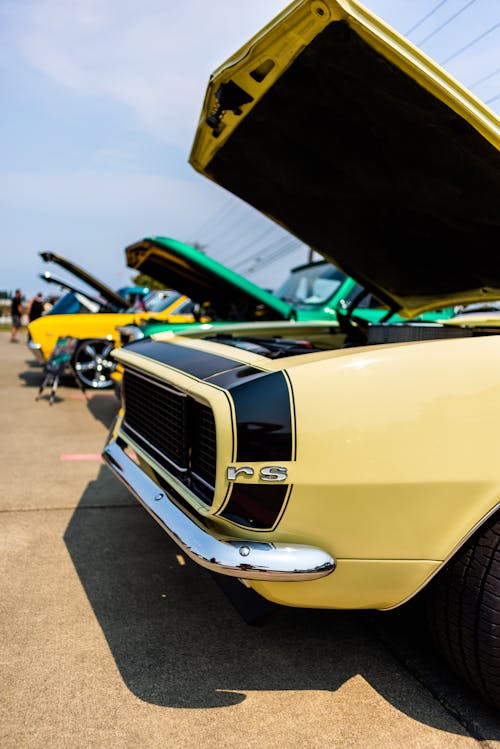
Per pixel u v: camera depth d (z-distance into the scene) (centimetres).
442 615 167
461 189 202
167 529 172
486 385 157
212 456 169
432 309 326
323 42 161
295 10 153
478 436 155
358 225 262
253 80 188
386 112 181
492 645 156
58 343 700
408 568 159
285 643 206
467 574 160
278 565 149
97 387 777
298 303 522
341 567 158
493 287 273
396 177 214
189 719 166
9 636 203
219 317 492
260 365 178
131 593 237
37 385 850
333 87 180
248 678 186
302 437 150
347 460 151
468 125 166
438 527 157
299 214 271
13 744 154
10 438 507
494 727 166
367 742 159
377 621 222
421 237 250
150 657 195
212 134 232
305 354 187
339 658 198
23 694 174
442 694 179
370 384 155
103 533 297
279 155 232
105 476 397
